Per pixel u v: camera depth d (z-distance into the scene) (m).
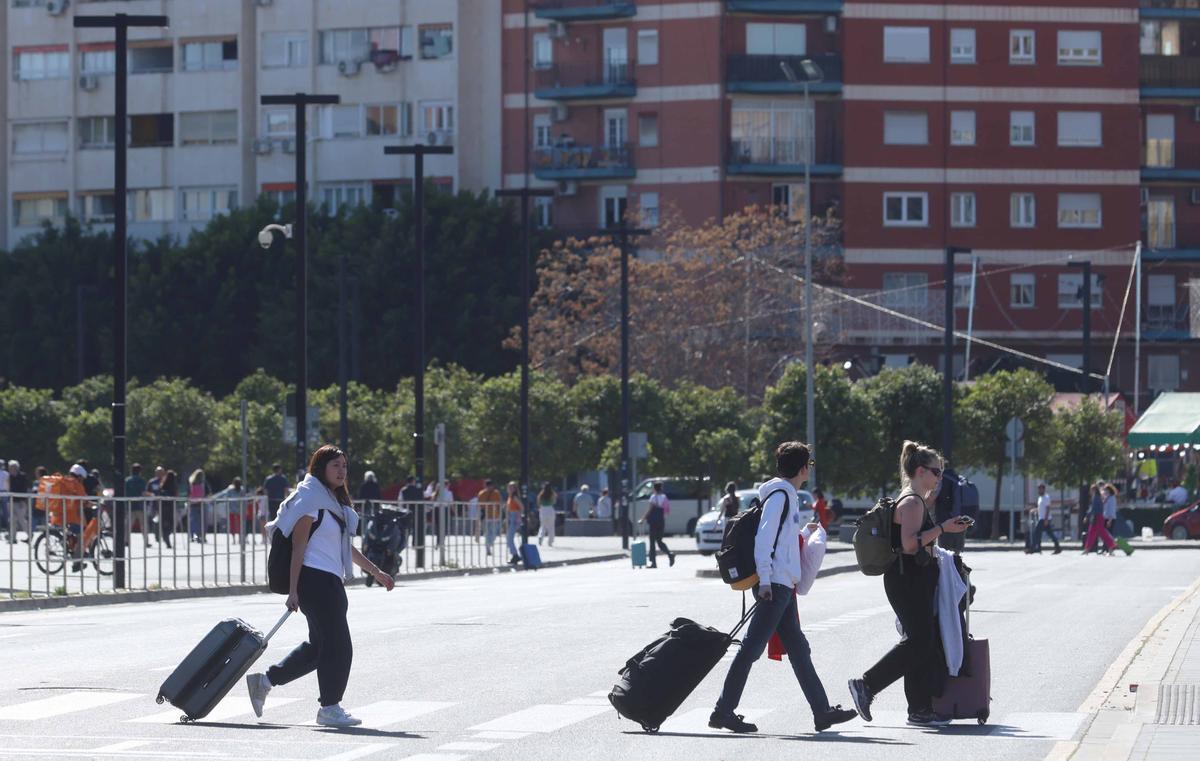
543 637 41.28
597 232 171.50
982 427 129.38
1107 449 129.88
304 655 25.98
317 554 25.69
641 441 108.75
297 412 83.25
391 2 182.50
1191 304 168.62
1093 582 70.19
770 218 162.38
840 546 113.06
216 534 65.06
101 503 58.84
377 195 175.38
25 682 30.89
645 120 173.88
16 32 191.12
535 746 23.66
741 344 156.25
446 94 181.00
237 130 186.38
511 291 166.12
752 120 173.38
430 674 32.97
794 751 23.39
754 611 25.12
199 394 138.12
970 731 25.59
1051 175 174.25
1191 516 127.12
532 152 177.00
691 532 141.12
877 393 131.62
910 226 173.00
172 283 171.25
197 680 25.66
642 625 45.06
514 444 134.12
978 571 80.75
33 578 55.88
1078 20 174.62
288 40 185.38
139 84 189.00
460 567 85.62
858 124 172.50
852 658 36.56
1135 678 32.34
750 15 172.75
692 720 26.80
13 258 176.62
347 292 166.12
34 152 191.12
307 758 22.30
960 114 173.88
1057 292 174.38
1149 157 177.88
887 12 173.00
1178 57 176.50
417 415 94.00
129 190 189.25
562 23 175.88
